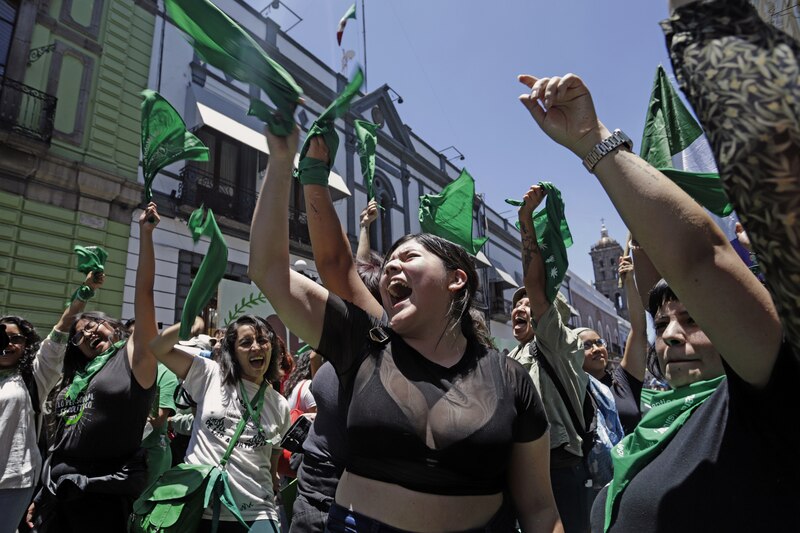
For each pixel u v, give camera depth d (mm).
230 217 10211
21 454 2754
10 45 7750
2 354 2848
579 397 2408
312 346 1281
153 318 2637
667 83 1869
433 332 1301
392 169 16391
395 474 1104
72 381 2891
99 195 8445
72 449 2604
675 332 1206
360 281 1685
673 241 809
